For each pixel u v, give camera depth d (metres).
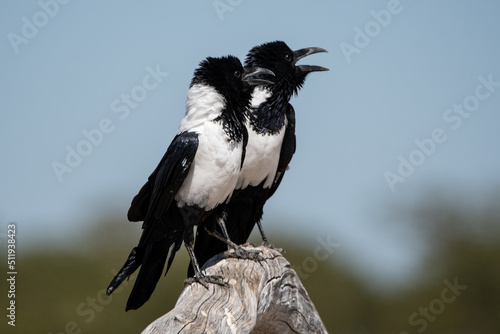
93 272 24.36
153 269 11.00
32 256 24.47
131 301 10.99
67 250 24.94
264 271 9.31
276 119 11.99
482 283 29.12
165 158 10.65
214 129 10.57
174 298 23.73
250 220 12.57
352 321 28.36
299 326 7.27
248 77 11.02
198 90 10.81
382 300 29.03
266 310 7.55
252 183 12.02
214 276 9.84
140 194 10.87
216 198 10.80
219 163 10.55
